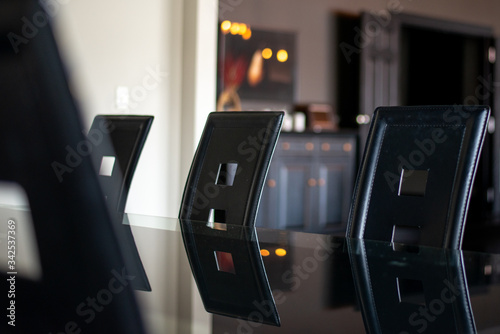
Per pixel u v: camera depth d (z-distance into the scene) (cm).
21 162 30
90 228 32
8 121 30
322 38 581
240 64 529
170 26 427
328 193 525
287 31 556
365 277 96
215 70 439
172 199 436
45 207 30
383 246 132
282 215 496
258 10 538
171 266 101
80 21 380
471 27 646
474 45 667
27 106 30
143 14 412
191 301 74
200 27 428
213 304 74
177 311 67
